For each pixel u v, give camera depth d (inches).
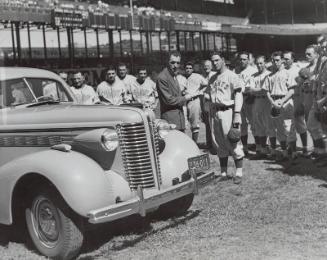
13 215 186.5
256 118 330.3
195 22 791.7
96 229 207.0
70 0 539.5
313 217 200.2
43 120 192.2
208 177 205.8
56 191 171.9
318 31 1289.4
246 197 239.1
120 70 340.5
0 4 423.2
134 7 679.1
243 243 175.3
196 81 380.2
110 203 169.3
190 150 209.3
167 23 704.4
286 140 315.9
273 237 180.1
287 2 1294.3
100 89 326.3
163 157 204.1
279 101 304.8
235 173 284.5
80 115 187.2
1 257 181.3
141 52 671.8
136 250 177.0
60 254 173.8
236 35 1039.6
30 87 218.7
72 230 170.7
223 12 1136.8
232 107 263.0
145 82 337.1
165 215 221.5
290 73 304.7
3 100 208.4
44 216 178.7
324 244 169.9
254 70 341.7
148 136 184.1
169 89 261.6
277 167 303.7
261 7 1263.5
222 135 267.9
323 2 1318.9
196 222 205.3
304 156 326.3
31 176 177.3
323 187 247.3
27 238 195.5
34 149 194.4
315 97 270.2
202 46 873.5
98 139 175.6
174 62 261.4
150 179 184.7
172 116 263.7
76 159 172.1
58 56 530.0
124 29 600.4
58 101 223.1
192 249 172.7
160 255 169.2
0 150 204.1
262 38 1147.3
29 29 490.3
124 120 180.7
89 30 573.6
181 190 189.5
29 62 490.9
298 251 164.6
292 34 1231.5
